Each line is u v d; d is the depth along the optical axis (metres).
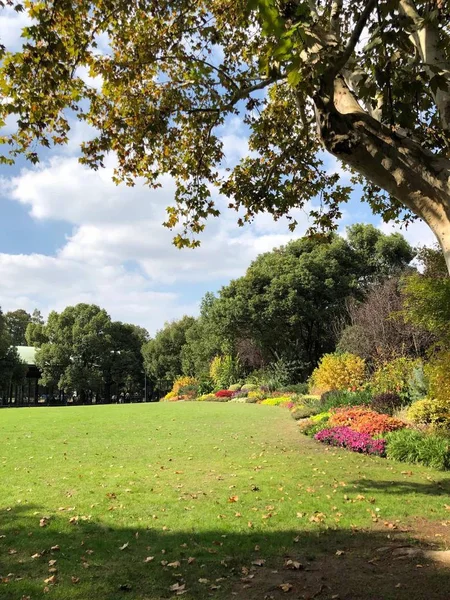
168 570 4.18
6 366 46.16
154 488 7.21
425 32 4.04
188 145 8.33
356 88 4.78
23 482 7.60
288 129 8.36
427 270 14.74
